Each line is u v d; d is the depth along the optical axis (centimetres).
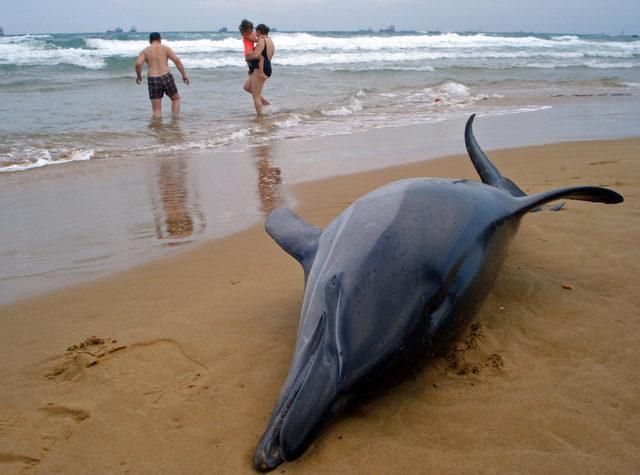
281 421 263
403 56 3109
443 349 307
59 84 1916
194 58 2834
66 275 495
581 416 277
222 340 366
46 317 416
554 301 390
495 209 350
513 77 2236
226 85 1942
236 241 564
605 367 316
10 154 955
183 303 425
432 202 325
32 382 331
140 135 1127
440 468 250
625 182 649
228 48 3441
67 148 1003
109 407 304
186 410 298
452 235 309
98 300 441
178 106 1370
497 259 338
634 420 274
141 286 464
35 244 574
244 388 315
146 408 301
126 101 1582
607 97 1647
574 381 304
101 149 1005
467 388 302
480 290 318
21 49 2975
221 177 822
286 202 693
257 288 447
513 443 262
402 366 276
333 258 309
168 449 271
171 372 333
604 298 392
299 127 1233
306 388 263
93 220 646
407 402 293
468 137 525
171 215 658
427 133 1134
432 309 285
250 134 1151
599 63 2930
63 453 272
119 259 529
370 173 819
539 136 1066
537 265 444
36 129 1154
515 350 335
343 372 261
